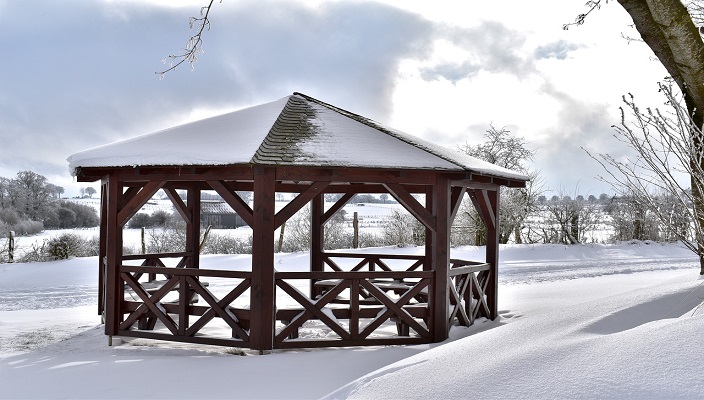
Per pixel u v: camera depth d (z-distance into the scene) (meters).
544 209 23.92
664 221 3.53
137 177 7.31
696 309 3.80
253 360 6.15
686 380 2.54
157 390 5.11
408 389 3.15
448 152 8.42
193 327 6.93
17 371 5.98
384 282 9.70
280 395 4.84
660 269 16.00
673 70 4.97
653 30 4.98
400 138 7.68
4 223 34.47
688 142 3.25
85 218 44.09
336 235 22.22
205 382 5.32
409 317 7.04
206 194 45.81
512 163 25.00
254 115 8.16
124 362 6.24
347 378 5.34
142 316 7.59
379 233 24.03
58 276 15.45
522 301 10.37
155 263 9.74
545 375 2.89
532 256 19.38
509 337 3.80
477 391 2.91
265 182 6.59
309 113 8.30
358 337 6.89
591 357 2.96
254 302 6.59
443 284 7.13
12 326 8.86
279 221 6.66
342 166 6.58
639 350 2.88
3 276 15.42
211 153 6.70
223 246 21.69
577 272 15.51
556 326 3.91
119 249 7.51
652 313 3.99
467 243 22.97
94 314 10.14
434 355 3.80
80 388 5.25
